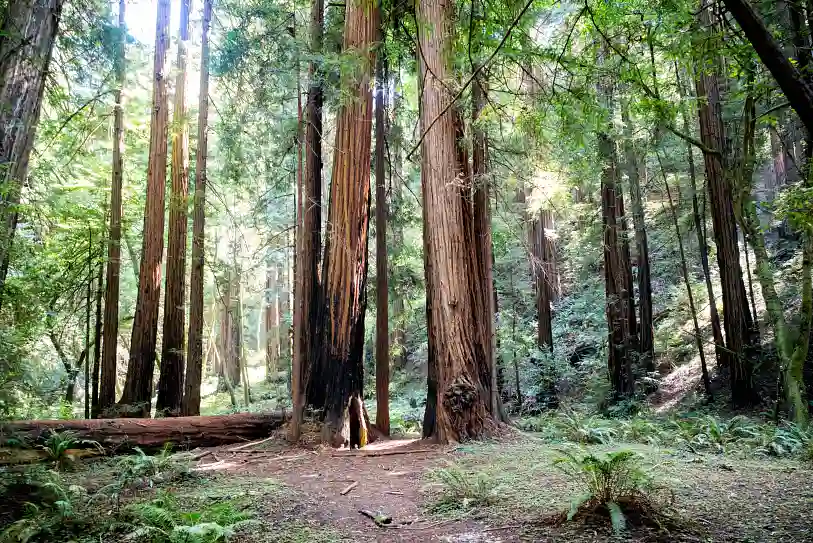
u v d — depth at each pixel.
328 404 9.34
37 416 12.78
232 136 11.66
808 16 5.02
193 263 12.14
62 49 8.33
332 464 7.73
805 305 8.98
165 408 12.55
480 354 9.35
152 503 5.12
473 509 4.92
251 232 21.19
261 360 34.91
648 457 6.43
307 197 10.85
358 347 9.67
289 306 19.91
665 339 17.44
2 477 5.52
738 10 2.57
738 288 12.30
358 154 9.75
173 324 12.93
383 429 10.38
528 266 17.11
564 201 10.62
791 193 7.04
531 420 12.21
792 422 8.74
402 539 4.33
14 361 7.87
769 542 3.59
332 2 12.20
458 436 8.81
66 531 4.62
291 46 9.59
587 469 4.29
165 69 13.22
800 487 5.09
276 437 9.42
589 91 4.84
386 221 11.98
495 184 9.80
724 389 13.16
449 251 9.27
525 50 4.86
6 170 5.73
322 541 4.32
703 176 14.99
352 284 9.63
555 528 4.14
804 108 2.53
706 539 3.69
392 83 12.23
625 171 14.24
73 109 12.32
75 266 13.92
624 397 14.35
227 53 11.30
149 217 12.72
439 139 9.31
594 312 18.52
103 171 15.04
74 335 16.45
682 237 16.34
